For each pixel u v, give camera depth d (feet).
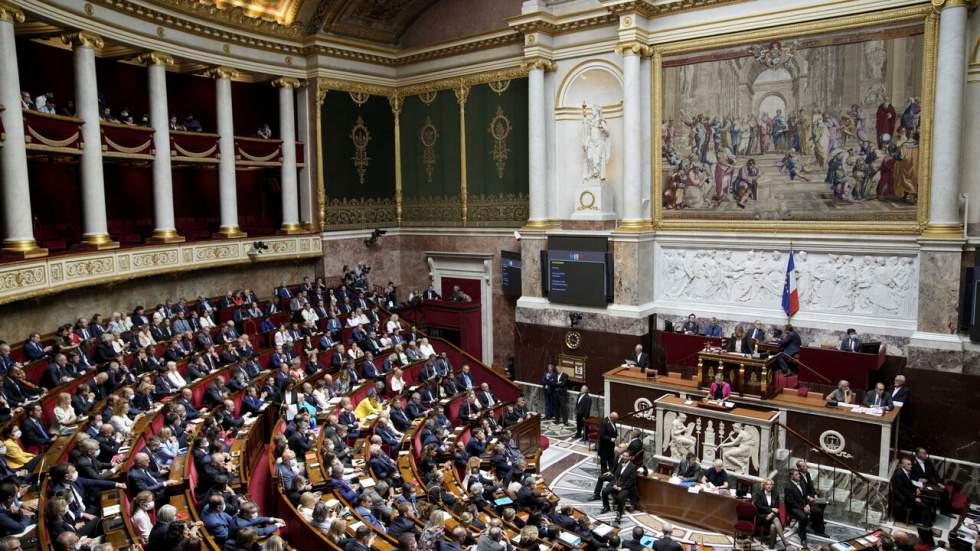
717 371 61.21
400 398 62.90
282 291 82.89
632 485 54.29
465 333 86.99
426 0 88.38
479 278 89.45
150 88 70.13
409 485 45.91
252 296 77.77
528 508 48.44
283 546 30.86
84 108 61.62
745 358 59.06
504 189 85.66
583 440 71.05
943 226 58.39
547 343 79.15
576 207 78.18
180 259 71.77
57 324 59.21
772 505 48.78
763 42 66.80
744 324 68.74
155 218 71.56
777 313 67.72
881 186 62.34
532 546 38.63
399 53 92.12
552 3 79.05
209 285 78.18
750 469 55.36
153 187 71.10
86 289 62.64
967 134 58.75
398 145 94.89
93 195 62.54
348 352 68.54
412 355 74.54
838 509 53.98
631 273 72.84
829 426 56.18
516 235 81.20
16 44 65.31
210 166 81.10
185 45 72.90
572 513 46.55
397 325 79.00
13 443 37.65
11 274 50.49
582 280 75.87
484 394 69.00
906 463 54.03
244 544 30.27
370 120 91.91
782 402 58.08
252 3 80.79
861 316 63.57
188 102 83.76
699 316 71.56
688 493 52.29
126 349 56.49
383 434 55.21
